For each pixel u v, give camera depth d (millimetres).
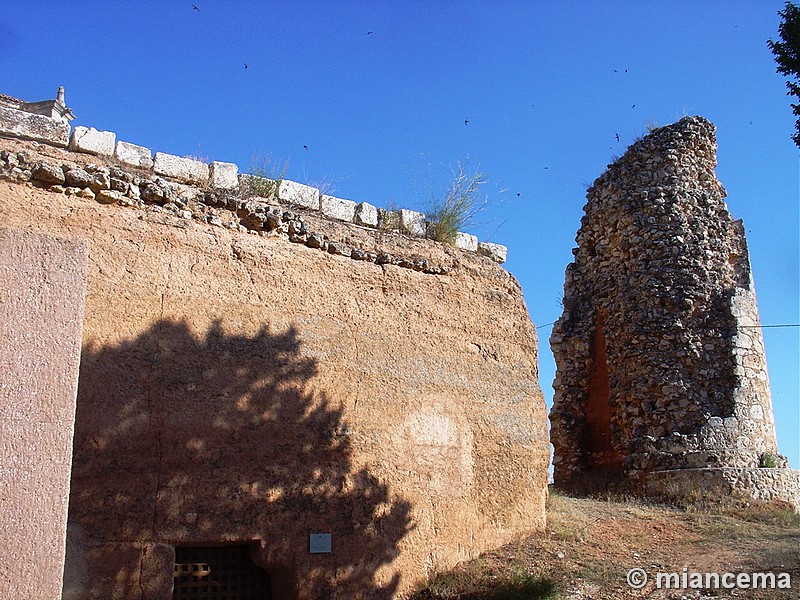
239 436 7207
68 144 7305
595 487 15609
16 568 3941
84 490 6293
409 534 8125
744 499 13656
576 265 18344
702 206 16797
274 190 8547
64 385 4242
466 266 9703
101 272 6816
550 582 7996
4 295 4148
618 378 16328
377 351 8445
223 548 7125
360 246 8867
